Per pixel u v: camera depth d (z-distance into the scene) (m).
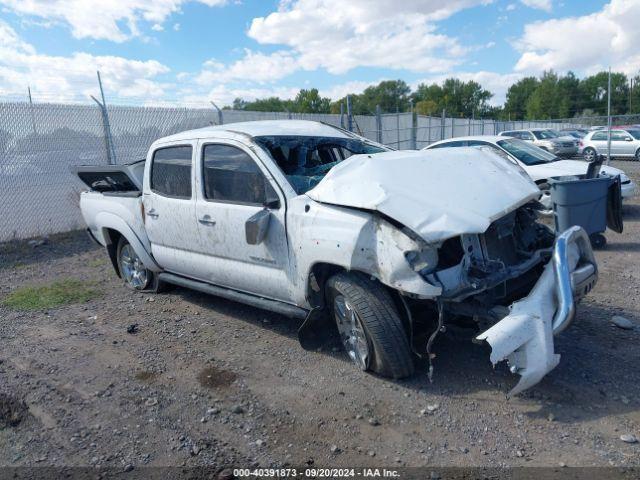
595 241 7.46
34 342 5.10
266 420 3.54
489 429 3.29
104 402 3.89
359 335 3.96
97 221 6.57
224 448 3.27
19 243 9.55
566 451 3.04
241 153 4.64
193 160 5.06
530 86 83.94
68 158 10.43
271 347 4.66
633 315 4.90
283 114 14.70
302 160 4.93
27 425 3.65
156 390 4.03
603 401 3.51
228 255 4.83
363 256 3.68
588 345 4.30
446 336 4.52
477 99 88.12
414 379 3.91
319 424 3.46
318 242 3.94
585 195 6.11
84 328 5.41
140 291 6.52
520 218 4.36
